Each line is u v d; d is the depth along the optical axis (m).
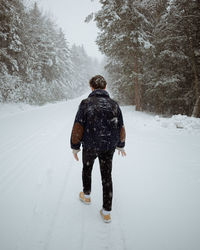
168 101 12.30
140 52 11.20
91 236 1.38
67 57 32.72
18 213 1.62
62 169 2.66
